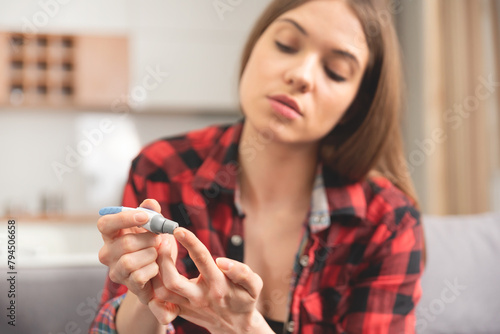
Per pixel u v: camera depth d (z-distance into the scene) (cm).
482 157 281
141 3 333
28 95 320
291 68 76
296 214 91
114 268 63
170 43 337
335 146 91
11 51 314
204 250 60
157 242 62
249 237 89
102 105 327
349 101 82
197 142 95
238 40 345
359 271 92
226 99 343
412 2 324
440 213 302
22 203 328
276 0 84
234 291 64
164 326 74
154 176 91
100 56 326
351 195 91
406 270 90
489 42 280
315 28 76
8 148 331
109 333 75
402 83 119
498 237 138
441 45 302
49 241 275
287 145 85
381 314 87
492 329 129
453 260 132
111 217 61
